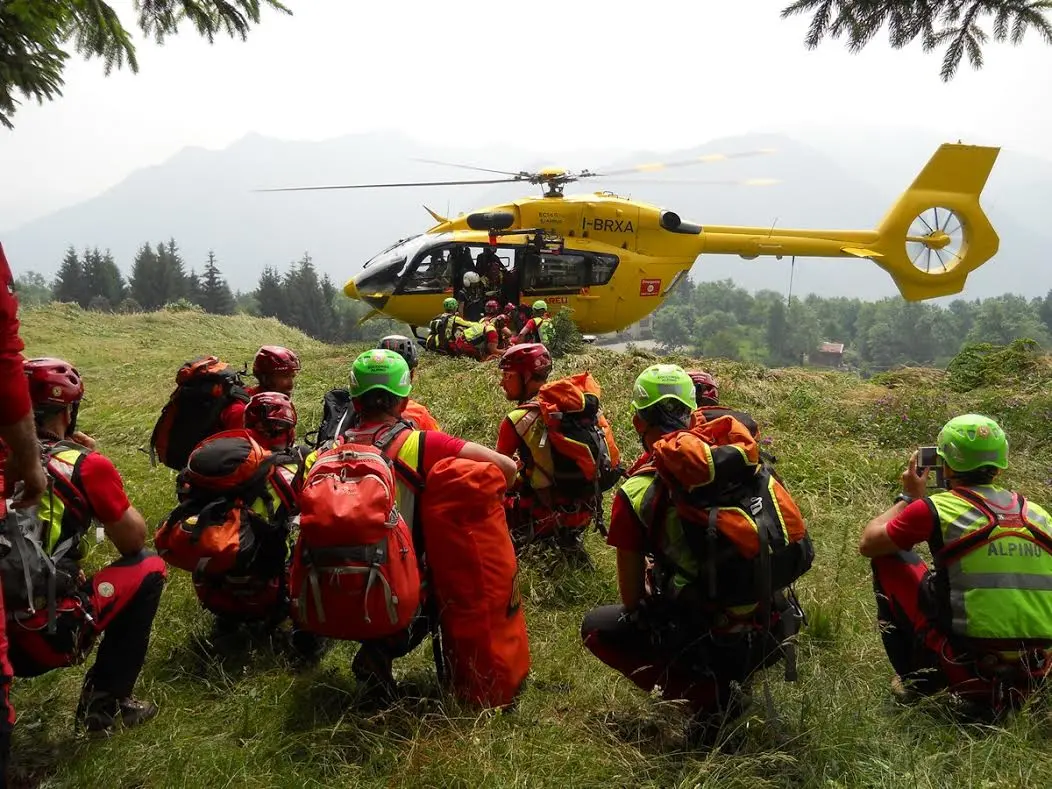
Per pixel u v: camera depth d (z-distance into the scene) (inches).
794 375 434.6
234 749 115.3
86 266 4281.5
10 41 199.2
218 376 185.0
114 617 118.7
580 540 187.0
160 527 143.4
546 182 589.0
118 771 108.0
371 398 128.6
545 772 109.7
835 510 226.4
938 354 5083.7
